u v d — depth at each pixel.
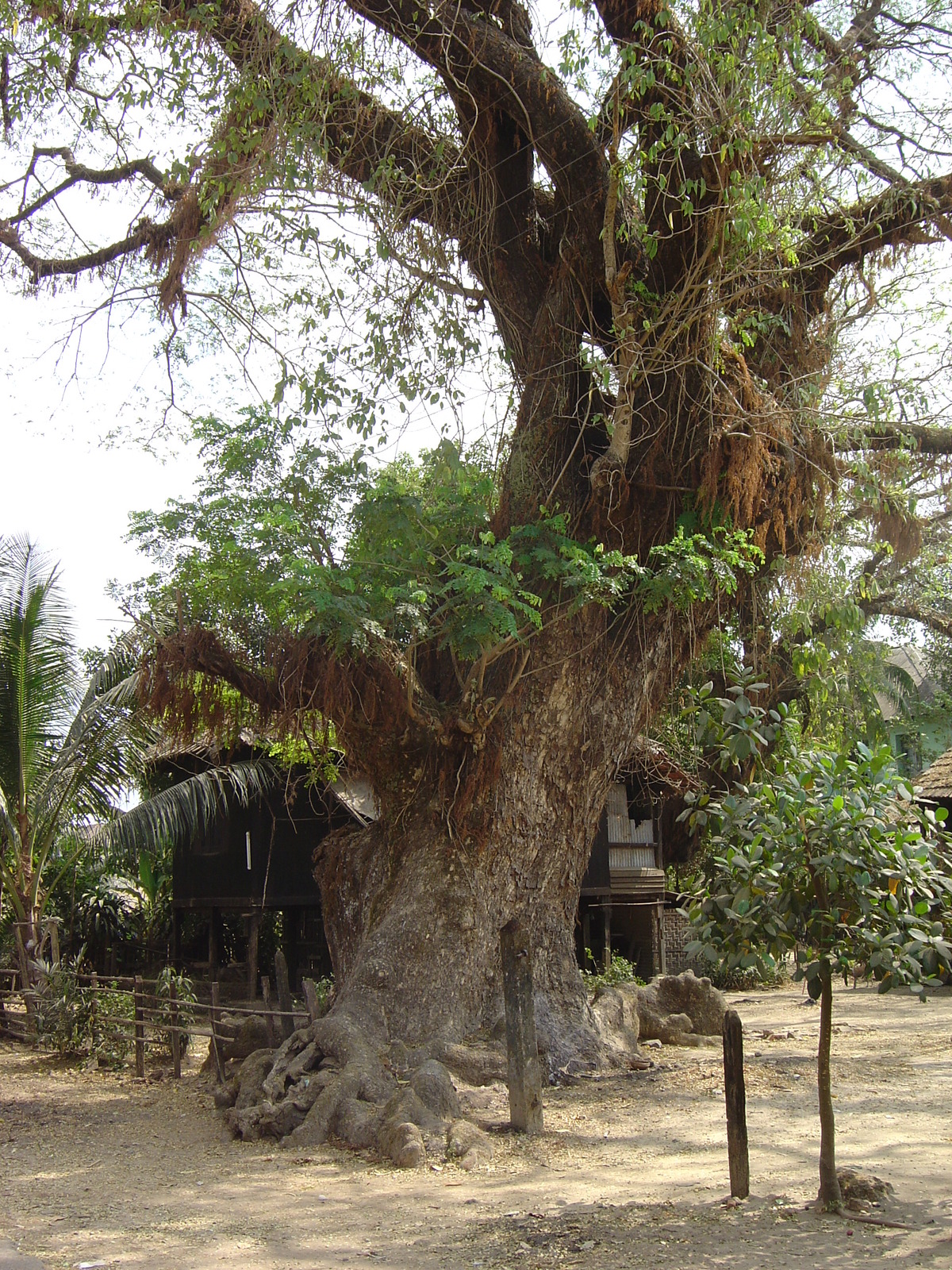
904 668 29.45
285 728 10.06
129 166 12.93
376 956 9.99
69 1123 9.29
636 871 20.22
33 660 16.27
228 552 9.83
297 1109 8.37
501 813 10.58
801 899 5.44
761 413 10.20
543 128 10.62
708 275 10.13
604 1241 5.49
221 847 19.91
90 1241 5.86
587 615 10.73
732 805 5.66
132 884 25.02
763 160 10.20
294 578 8.98
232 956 22.81
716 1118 8.55
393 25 10.43
